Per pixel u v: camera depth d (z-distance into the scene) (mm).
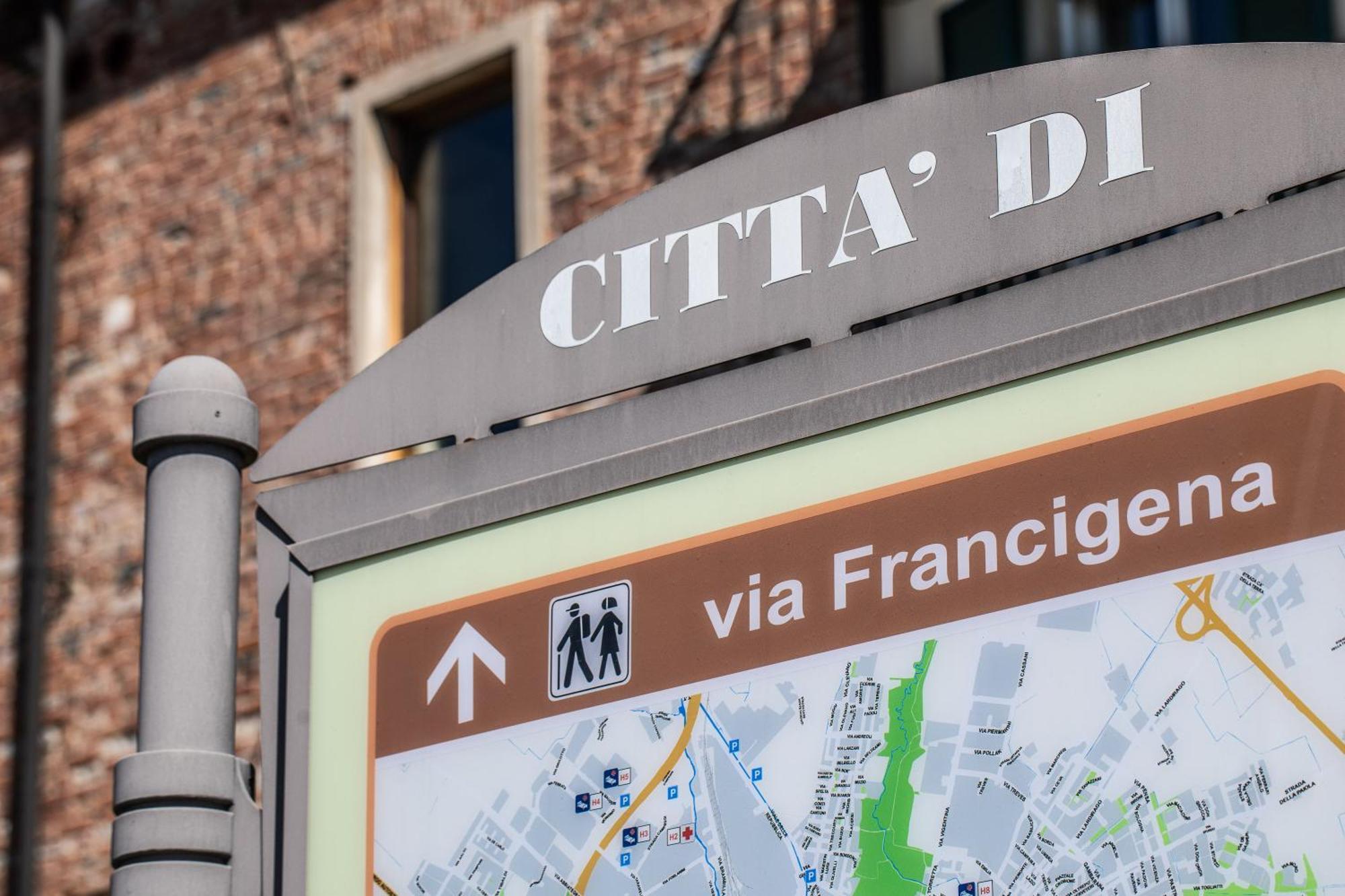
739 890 3297
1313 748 2885
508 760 3625
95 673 12180
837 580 3373
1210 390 3111
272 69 12422
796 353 3561
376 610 3875
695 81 10469
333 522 3992
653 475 3615
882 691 3268
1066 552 3166
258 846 3828
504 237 11344
